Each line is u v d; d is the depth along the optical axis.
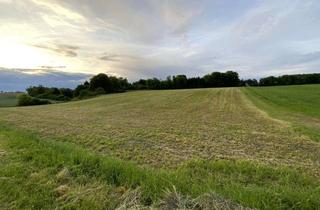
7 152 7.20
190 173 6.52
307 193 4.57
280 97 41.31
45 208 4.09
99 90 82.25
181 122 18.52
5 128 13.75
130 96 58.06
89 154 6.57
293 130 14.31
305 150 9.56
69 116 23.89
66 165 5.84
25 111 31.30
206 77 108.56
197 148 9.65
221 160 7.72
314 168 7.28
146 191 4.50
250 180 6.16
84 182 5.07
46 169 5.67
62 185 4.90
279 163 7.75
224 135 12.62
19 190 4.63
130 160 7.98
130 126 15.95
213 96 47.78
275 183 5.99
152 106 35.16
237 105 33.12
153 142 10.68
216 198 4.08
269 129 14.94
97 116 23.80
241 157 8.37
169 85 105.94
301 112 24.53
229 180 5.96
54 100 82.12
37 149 7.30
